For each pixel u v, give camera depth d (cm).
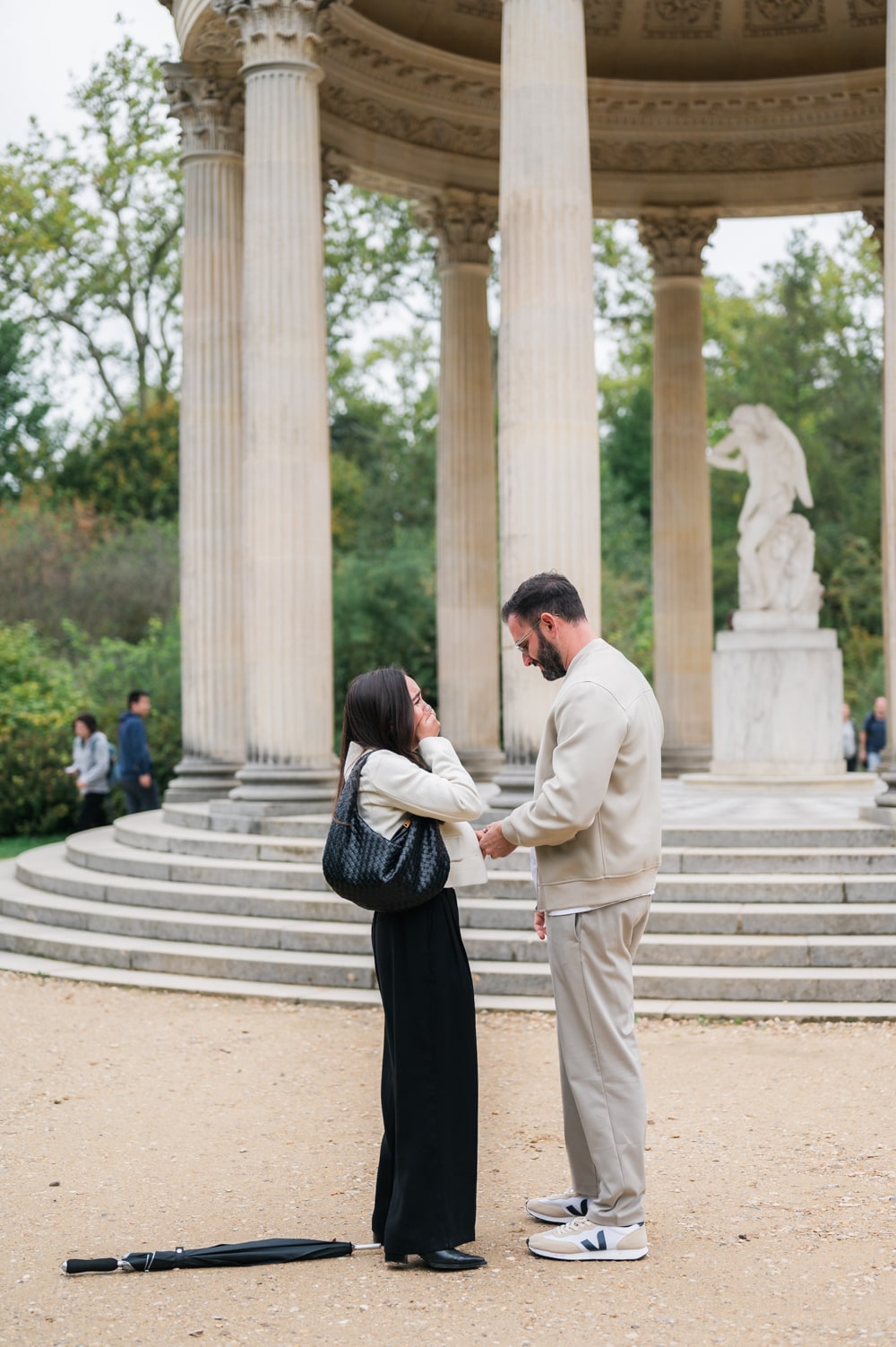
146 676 3438
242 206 2275
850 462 5084
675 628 2761
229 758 2242
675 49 2661
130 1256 704
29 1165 894
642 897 717
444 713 2698
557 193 1598
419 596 4134
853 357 5288
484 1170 873
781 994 1306
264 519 1867
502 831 714
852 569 4941
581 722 701
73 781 3073
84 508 4997
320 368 1902
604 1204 713
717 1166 866
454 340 2686
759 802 2017
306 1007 1377
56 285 5012
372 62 2423
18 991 1468
